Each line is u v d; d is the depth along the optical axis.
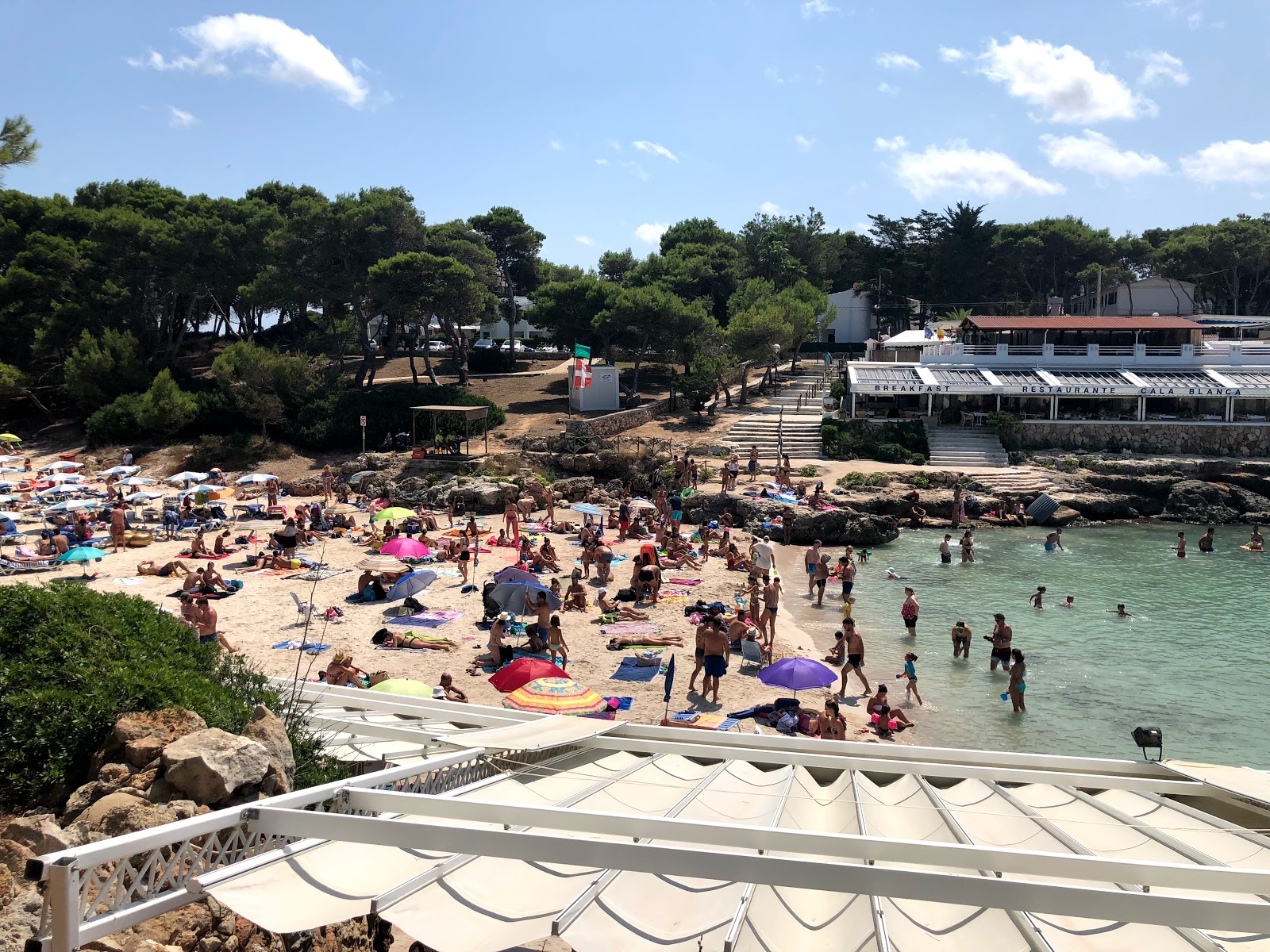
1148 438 53.28
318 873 6.14
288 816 6.14
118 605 10.57
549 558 30.83
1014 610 28.27
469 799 7.18
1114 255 103.00
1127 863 5.99
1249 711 19.47
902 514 43.84
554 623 20.78
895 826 8.49
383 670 18.12
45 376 66.56
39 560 30.11
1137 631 25.84
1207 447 52.78
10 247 67.69
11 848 6.36
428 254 59.94
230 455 53.47
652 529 37.47
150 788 7.32
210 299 79.31
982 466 50.53
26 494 44.97
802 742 11.34
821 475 47.84
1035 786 10.15
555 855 5.75
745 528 41.19
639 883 6.73
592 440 50.22
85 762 8.05
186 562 31.23
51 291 64.75
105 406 57.16
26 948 4.89
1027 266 102.12
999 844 8.04
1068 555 37.28
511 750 9.35
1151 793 9.80
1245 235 89.31
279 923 5.50
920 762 10.89
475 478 45.06
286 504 44.38
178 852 5.85
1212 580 32.53
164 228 66.06
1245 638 25.09
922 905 6.73
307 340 71.12
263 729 8.38
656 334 65.62
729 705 18.66
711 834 6.52
